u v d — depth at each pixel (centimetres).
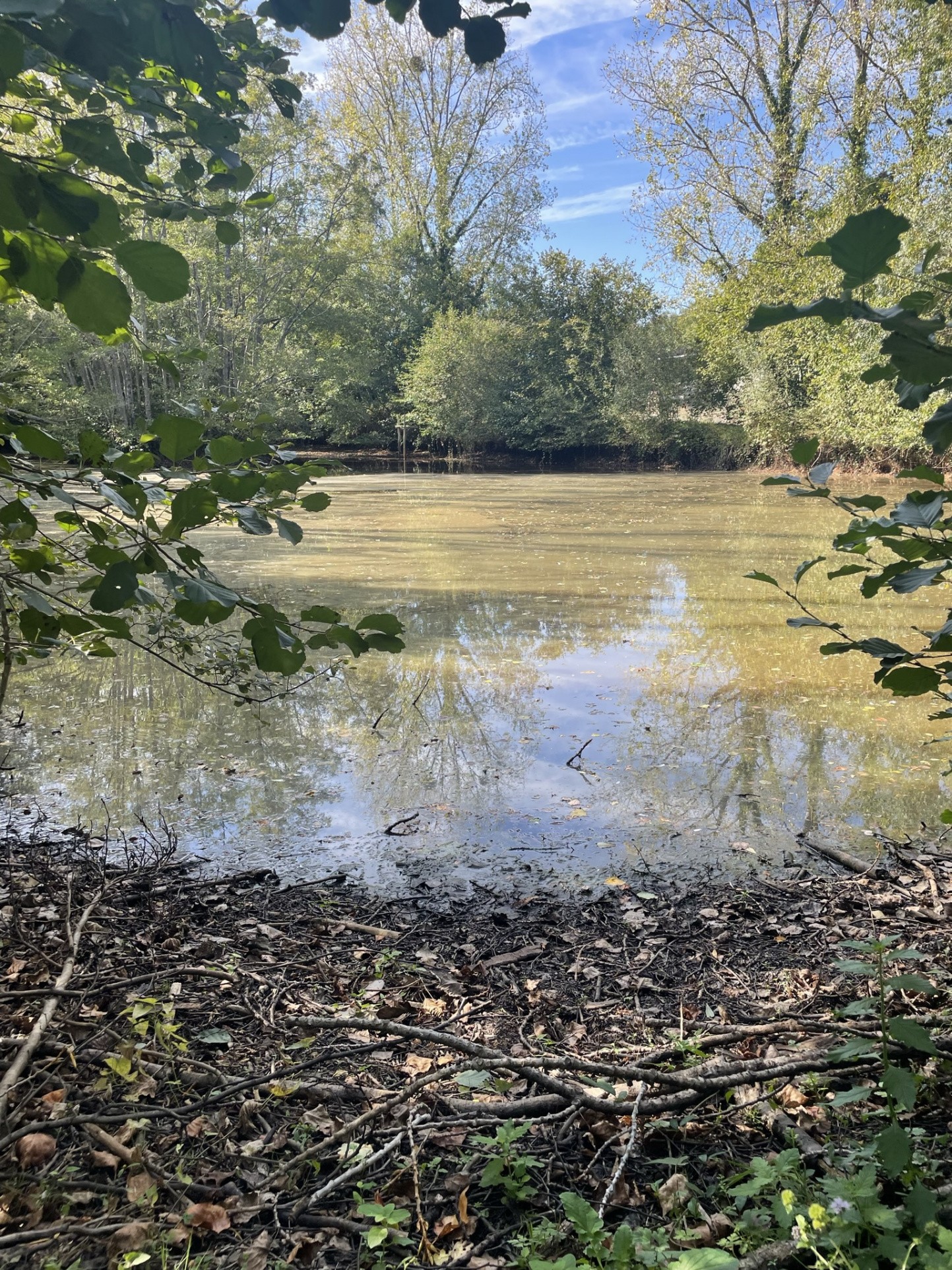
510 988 294
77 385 2267
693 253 2675
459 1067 218
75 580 811
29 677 692
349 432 3494
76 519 202
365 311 3275
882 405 2211
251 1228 185
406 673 706
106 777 495
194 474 178
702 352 3158
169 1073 231
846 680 682
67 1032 245
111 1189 190
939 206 1798
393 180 3512
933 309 144
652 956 317
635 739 558
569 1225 180
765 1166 179
